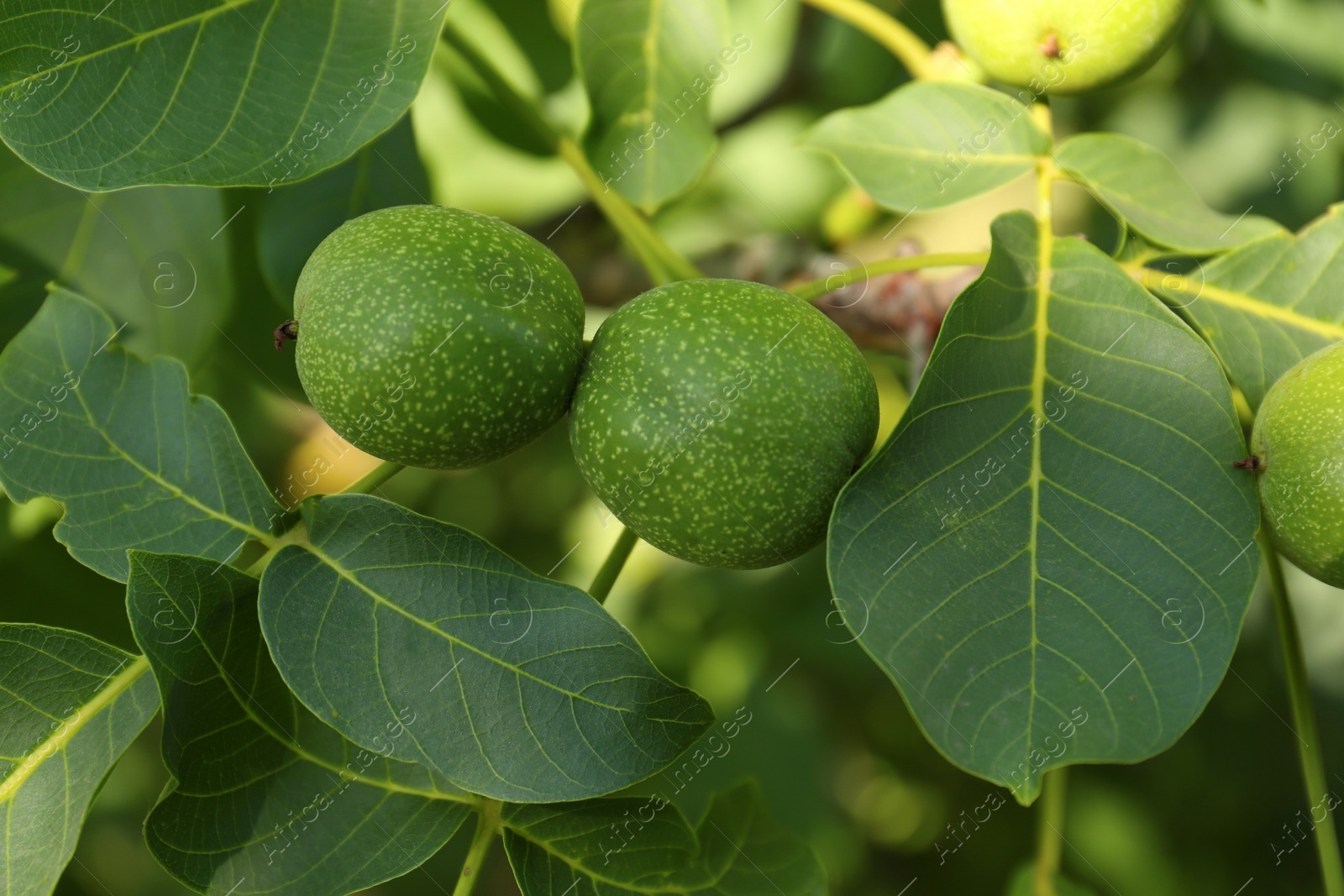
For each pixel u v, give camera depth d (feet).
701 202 2.22
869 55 2.16
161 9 1.77
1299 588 2.13
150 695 1.75
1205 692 1.65
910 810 2.25
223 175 1.76
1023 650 1.65
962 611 1.66
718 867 1.77
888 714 2.24
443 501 2.20
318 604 1.72
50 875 1.72
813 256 2.06
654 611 2.20
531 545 2.22
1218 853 2.16
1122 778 2.20
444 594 1.73
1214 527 1.68
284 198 1.96
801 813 2.15
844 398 1.71
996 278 1.72
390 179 1.97
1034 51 1.82
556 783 1.69
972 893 2.23
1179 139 2.14
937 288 1.97
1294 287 1.81
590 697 1.71
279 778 1.73
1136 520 1.68
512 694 1.71
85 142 1.75
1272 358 1.80
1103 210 2.13
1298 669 1.78
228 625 1.72
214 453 1.77
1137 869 2.18
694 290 1.73
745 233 2.21
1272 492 1.71
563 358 1.73
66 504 1.76
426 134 2.18
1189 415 1.70
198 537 1.75
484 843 1.75
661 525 1.72
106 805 2.15
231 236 1.99
